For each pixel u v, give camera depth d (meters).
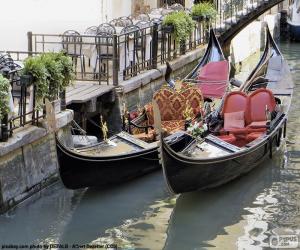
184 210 9.64
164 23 15.38
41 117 9.87
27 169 9.42
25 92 9.55
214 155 10.02
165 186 10.44
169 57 15.53
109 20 16.41
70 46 13.55
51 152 9.95
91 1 15.49
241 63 22.03
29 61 9.49
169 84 12.49
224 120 11.62
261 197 10.16
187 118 11.09
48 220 9.13
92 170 9.72
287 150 12.34
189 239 8.77
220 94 13.20
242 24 20.08
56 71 9.83
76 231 8.91
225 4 21.05
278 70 15.12
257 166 11.41
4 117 8.94
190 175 9.58
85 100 11.36
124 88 12.72
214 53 15.15
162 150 9.01
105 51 13.29
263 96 11.80
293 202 9.97
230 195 10.20
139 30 13.75
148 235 8.86
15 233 8.76
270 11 28.52
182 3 21.19
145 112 11.73
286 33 28.67
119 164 10.06
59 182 10.13
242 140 11.34
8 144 8.88
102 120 11.70
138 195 10.10
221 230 9.04
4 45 13.20
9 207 9.09
